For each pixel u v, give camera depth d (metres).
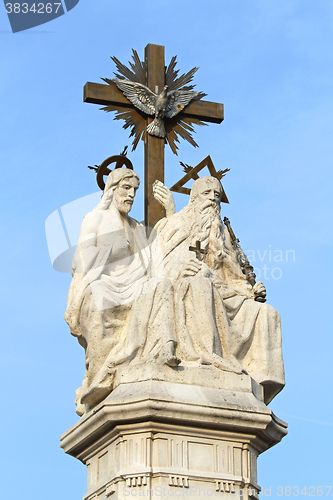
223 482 11.80
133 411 11.76
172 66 15.50
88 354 12.60
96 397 12.47
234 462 12.01
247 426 12.05
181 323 12.55
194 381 12.14
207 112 15.38
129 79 15.20
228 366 12.38
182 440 11.88
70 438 12.85
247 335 13.00
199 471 11.79
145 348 12.45
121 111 14.91
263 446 12.52
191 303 12.70
